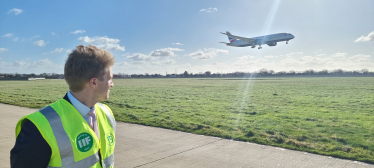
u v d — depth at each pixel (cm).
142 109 1306
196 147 597
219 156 529
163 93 2500
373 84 4197
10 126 812
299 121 966
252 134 716
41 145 127
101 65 154
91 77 149
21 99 1731
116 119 977
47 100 1692
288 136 703
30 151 125
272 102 1680
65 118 141
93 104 161
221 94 2366
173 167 468
